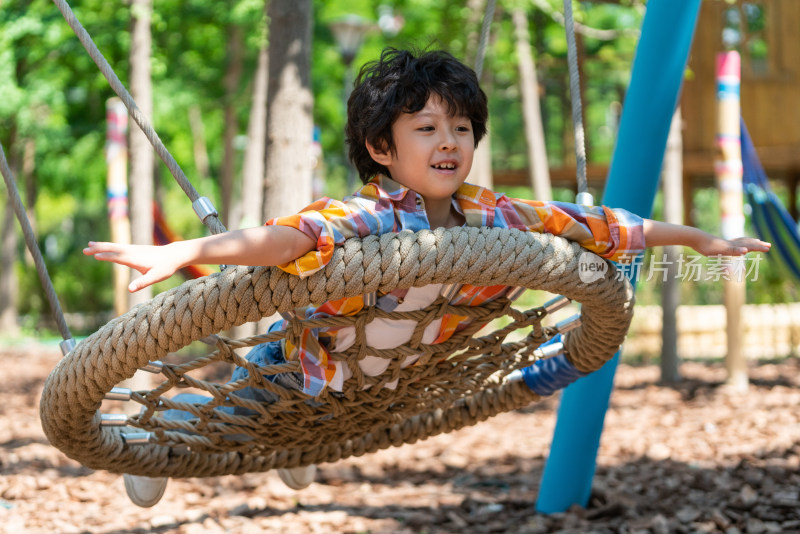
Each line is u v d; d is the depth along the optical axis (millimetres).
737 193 6875
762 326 11242
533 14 13023
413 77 2037
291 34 6020
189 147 19672
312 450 2869
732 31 12945
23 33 12016
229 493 4594
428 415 3006
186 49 14211
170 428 2479
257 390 2475
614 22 14344
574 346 2719
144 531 3863
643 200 3711
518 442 5910
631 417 6598
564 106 14672
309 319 2088
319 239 1865
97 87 14273
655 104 3664
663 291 8391
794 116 12359
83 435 2350
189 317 1919
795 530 3645
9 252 18109
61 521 4023
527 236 2051
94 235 28078
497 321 9398
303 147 6059
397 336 2207
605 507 3949
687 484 4469
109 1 12383
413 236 1938
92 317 23359
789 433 5637
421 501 4359
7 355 12953
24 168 18734
